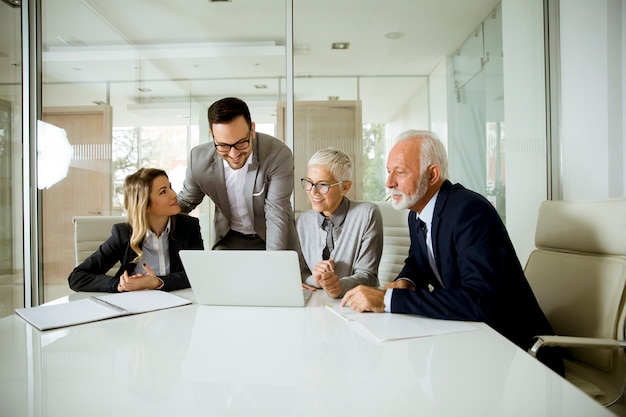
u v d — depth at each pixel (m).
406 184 1.30
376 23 2.60
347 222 1.82
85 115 2.74
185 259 1.18
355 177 2.63
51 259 2.74
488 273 1.09
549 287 1.38
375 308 1.09
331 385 0.64
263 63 2.66
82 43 2.73
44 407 0.57
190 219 1.87
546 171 2.54
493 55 2.56
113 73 2.73
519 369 0.69
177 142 2.73
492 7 2.56
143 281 1.42
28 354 0.79
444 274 1.27
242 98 2.67
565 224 1.39
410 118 2.61
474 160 2.58
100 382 0.65
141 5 2.70
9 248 2.78
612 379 1.15
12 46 2.73
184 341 0.87
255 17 2.65
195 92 2.71
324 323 1.00
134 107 2.74
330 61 2.63
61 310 1.12
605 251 1.25
